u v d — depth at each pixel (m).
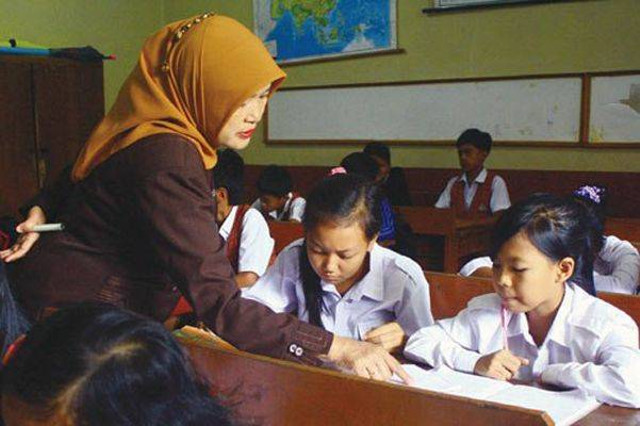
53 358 0.57
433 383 1.27
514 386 1.26
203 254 1.15
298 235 2.87
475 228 3.93
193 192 1.18
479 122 5.25
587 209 1.49
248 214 2.44
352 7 5.71
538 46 5.00
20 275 1.29
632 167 4.73
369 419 0.99
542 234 1.28
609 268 2.17
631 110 4.70
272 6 6.12
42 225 1.31
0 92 4.78
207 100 1.28
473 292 1.73
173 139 1.21
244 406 1.08
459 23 5.28
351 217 1.45
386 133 5.66
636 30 4.66
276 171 3.62
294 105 6.10
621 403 1.20
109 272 1.26
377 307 1.64
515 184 5.07
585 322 1.35
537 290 1.30
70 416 0.56
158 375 0.58
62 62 5.05
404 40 5.52
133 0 6.49
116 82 6.41
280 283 1.71
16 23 5.61
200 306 1.17
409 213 3.81
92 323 0.59
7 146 4.85
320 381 1.03
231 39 1.29
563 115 4.92
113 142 1.26
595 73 4.78
